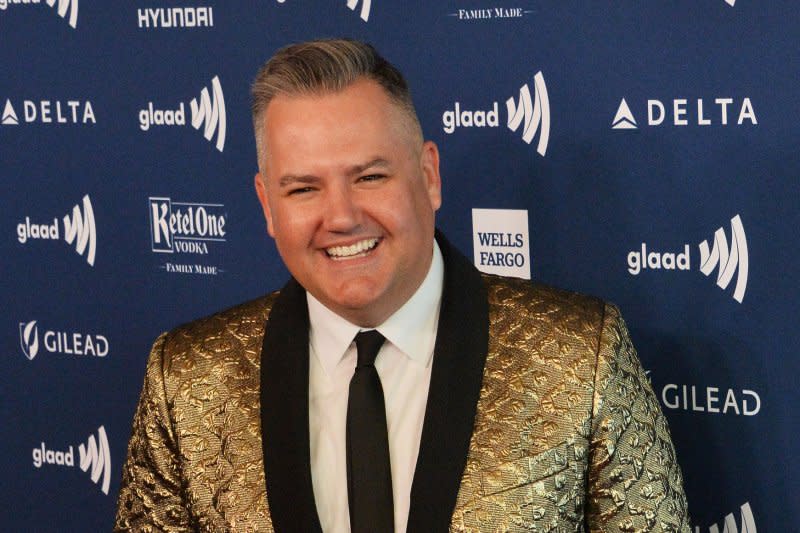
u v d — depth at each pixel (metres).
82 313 3.40
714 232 2.53
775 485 2.55
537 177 2.71
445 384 2.12
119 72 3.21
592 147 2.63
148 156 3.21
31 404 3.53
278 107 2.04
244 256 3.12
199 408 2.24
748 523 2.60
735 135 2.46
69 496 3.53
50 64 3.30
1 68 3.38
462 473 2.08
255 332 2.30
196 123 3.12
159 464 2.26
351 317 2.14
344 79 2.02
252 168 3.06
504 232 2.77
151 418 2.27
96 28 3.22
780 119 2.41
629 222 2.62
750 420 2.56
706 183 2.51
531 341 2.17
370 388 2.15
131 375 3.35
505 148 2.73
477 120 2.75
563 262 2.71
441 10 2.75
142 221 3.25
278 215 2.07
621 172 2.61
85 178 3.31
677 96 2.51
